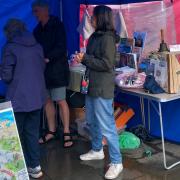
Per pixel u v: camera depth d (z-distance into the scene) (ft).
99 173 12.42
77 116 16.14
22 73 10.90
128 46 14.30
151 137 15.20
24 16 15.90
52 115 15.29
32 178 12.21
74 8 16.85
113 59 11.17
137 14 15.08
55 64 13.92
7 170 10.05
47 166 13.08
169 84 11.93
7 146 10.05
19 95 10.92
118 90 12.98
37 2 13.66
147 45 14.75
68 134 14.83
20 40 10.91
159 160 13.32
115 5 15.80
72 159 13.61
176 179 11.92
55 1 16.75
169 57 11.85
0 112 9.91
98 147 13.29
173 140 14.80
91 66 11.22
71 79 14.58
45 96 11.79
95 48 11.34
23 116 11.33
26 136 11.84
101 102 11.44
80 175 12.34
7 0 15.44
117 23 15.62
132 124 15.99
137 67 13.51
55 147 14.80
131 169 12.64
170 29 14.15
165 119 14.85
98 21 11.21
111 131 11.78
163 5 14.21
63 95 14.40
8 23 11.04
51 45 13.65
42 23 13.91
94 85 11.44
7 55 10.77
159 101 11.53
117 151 11.98
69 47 17.19
